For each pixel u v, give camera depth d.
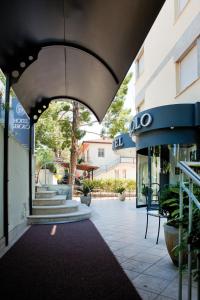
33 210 7.48
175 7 9.56
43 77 6.53
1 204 4.54
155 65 11.48
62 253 4.18
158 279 3.12
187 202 2.85
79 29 4.56
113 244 4.77
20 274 3.26
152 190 9.80
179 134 7.64
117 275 3.24
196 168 2.45
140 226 6.65
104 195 19.83
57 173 19.12
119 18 3.63
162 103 10.62
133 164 28.33
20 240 5.08
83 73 6.14
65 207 7.78
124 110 17.14
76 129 16.88
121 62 4.57
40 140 17.11
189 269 2.19
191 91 8.34
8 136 4.92
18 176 5.90
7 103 4.98
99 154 30.23
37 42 5.07
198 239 2.14
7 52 5.02
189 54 8.84
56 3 3.94
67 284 2.96
